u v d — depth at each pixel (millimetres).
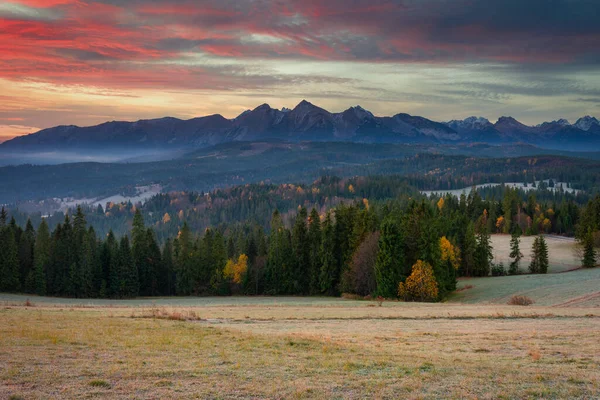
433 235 73250
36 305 48062
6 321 28078
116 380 16266
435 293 68438
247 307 50219
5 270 92062
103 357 19453
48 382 15695
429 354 21656
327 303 60219
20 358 18594
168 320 32219
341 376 17312
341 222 89312
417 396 15109
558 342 25016
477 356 21391
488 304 56969
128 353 20328
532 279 81688
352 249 84875
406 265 74750
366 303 59500
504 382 16875
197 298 89375
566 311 41062
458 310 43594
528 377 17547
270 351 21562
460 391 15750
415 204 85125
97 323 28891
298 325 32531
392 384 16406
